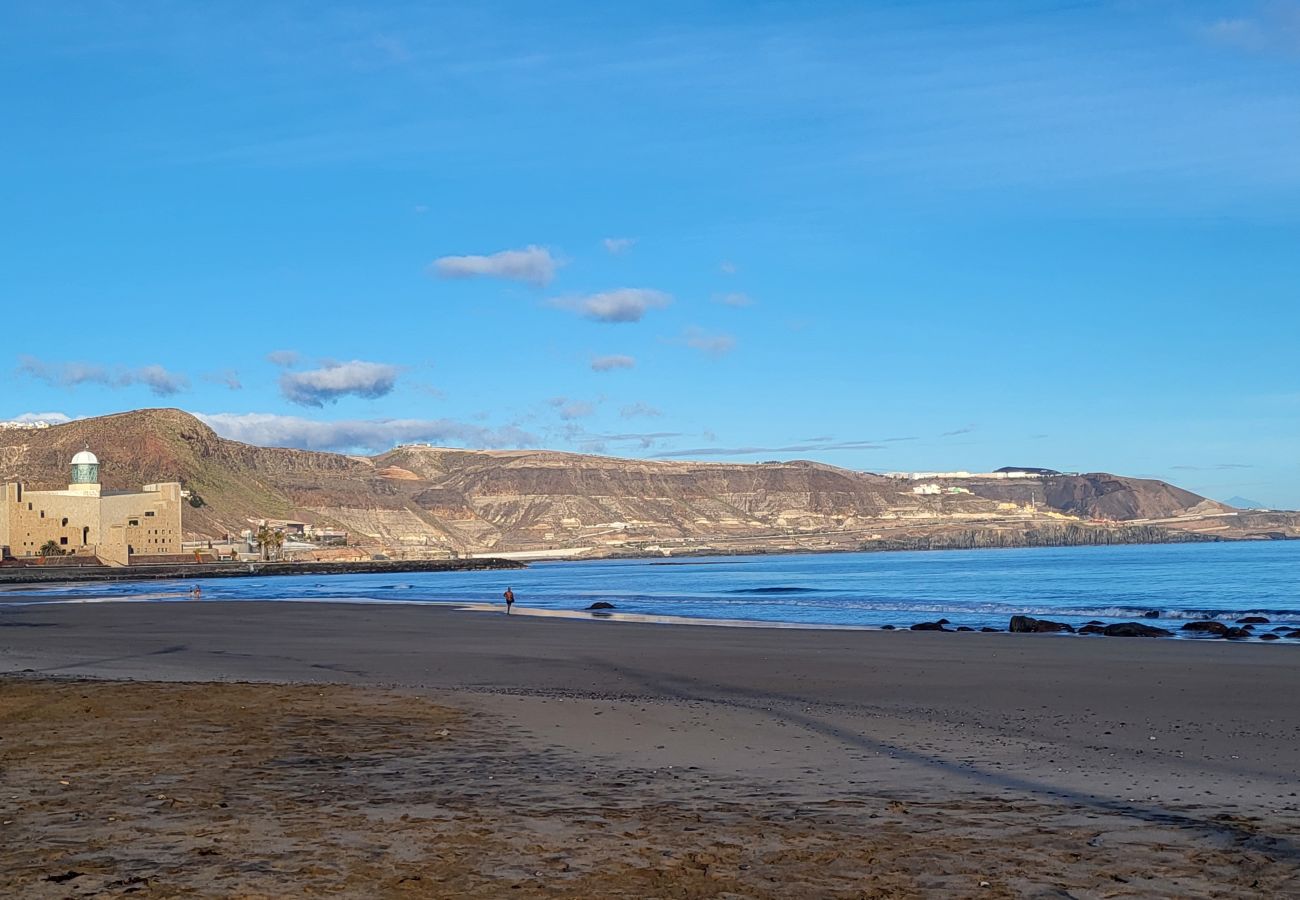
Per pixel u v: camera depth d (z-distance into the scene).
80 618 61.12
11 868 9.30
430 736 16.80
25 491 192.88
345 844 10.16
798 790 12.88
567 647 38.34
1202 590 89.69
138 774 13.70
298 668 31.36
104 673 29.39
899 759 15.05
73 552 192.12
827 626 50.16
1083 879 9.12
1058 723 18.62
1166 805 12.04
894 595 87.75
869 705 21.48
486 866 9.43
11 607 77.50
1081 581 111.31
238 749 15.58
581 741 16.47
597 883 8.95
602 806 11.95
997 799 12.38
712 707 20.27
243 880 8.92
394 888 8.73
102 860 9.56
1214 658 30.66
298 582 149.62
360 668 31.30
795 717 19.17
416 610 68.06
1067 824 11.10
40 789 12.71
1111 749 15.88
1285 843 10.28
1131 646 35.25
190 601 84.44
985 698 22.50
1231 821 11.21
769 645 37.84
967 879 9.12
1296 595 80.88
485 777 13.63
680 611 65.69
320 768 14.20
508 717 18.80
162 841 10.25
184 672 29.91
